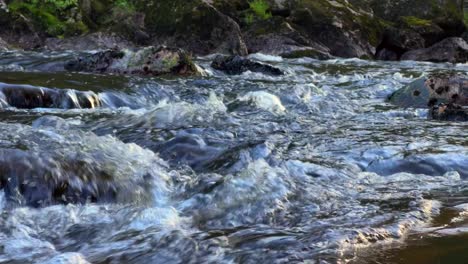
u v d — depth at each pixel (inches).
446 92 334.3
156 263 93.5
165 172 155.4
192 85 363.3
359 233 101.6
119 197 136.9
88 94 291.0
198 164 173.5
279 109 295.3
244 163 171.9
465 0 1179.9
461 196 138.5
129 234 109.6
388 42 808.3
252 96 310.5
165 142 191.9
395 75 483.8
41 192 130.8
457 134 227.6
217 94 336.8
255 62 476.1
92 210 127.7
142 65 429.7
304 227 110.3
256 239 101.3
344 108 314.3
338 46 743.1
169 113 239.9
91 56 444.8
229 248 97.2
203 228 114.0
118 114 254.1
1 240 108.7
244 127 229.1
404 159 181.3
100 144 169.0
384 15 907.4
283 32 701.9
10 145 154.3
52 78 345.4
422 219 114.1
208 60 587.2
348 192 143.6
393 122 262.5
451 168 176.6
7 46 592.7
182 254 96.3
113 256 97.3
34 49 608.1
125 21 672.4
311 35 744.3
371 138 216.2
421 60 788.6
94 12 708.7
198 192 138.9
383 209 123.4
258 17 743.1
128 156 163.3
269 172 148.8
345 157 186.2
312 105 312.3
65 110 266.5
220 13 674.8
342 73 506.0
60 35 649.0
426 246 95.2
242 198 132.4
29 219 121.0
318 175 163.0
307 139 212.1
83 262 94.7
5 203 127.3
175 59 432.1
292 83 400.8
